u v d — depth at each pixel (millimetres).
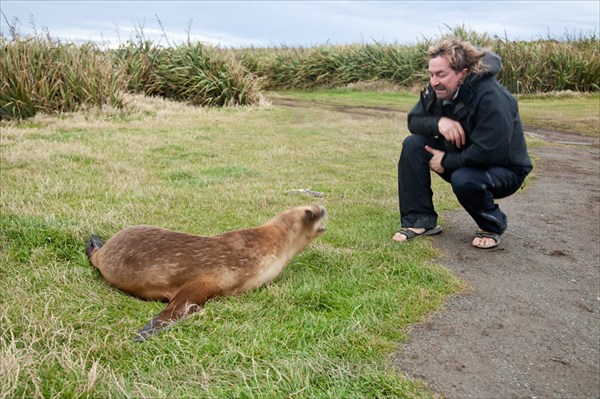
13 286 3570
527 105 16922
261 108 15719
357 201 6332
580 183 7629
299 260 4305
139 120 12383
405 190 5109
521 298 3910
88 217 4965
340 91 22625
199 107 15594
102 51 15164
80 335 2990
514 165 4750
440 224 5645
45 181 6387
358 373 2770
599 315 3699
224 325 3166
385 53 23156
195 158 8508
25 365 2559
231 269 3617
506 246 5016
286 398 2537
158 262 3543
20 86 11594
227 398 2510
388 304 3580
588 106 16438
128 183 6598
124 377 2672
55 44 13047
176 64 17047
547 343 3273
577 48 20719
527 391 2771
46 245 4340
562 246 5066
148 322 3145
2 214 4895
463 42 4457
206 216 5406
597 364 3068
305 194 6535
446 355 3066
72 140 9508
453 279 4105
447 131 4559
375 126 12484
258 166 8078
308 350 2943
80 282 3723
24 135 9719
